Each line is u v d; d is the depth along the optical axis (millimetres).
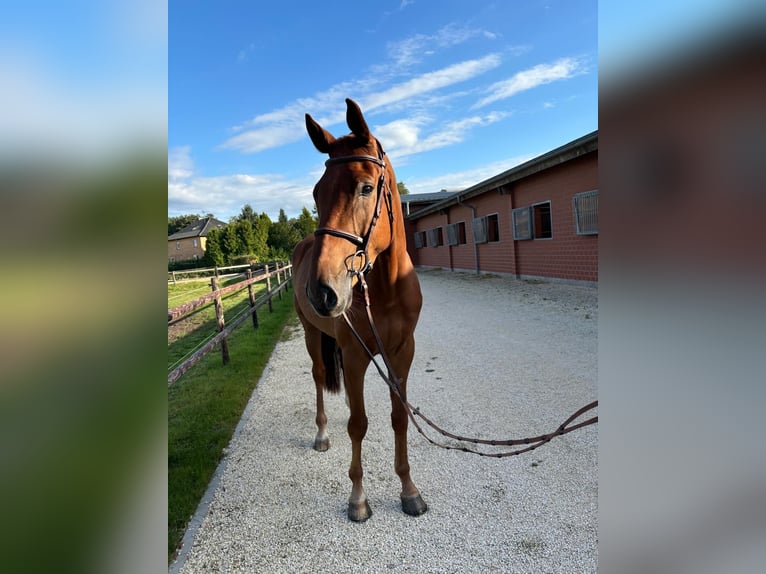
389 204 1913
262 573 1894
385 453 2855
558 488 2330
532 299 7883
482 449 2785
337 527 2162
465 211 14242
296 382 4508
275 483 2586
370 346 2111
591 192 7855
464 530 2070
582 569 1798
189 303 4156
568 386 3715
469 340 5531
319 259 1588
